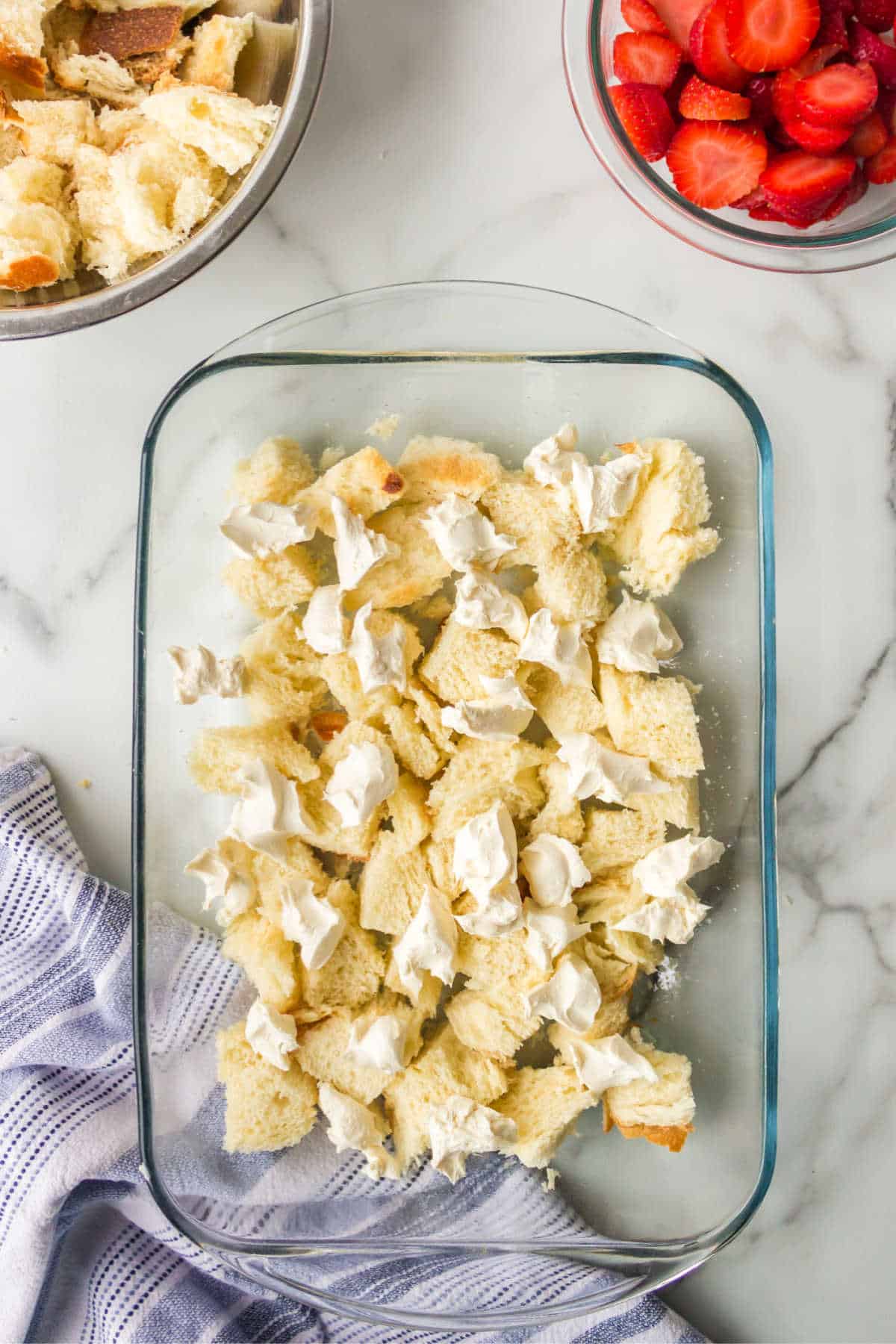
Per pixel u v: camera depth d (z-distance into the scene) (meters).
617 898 0.72
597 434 0.73
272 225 0.74
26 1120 0.75
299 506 0.71
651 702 0.71
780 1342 0.77
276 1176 0.73
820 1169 0.77
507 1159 0.73
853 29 0.71
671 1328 0.75
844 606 0.76
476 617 0.70
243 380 0.72
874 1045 0.77
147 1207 0.76
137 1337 0.76
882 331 0.75
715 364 0.72
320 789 0.72
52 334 0.69
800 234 0.74
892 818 0.76
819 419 0.75
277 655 0.72
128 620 0.76
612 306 0.75
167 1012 0.72
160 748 0.72
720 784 0.72
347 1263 0.74
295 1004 0.72
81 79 0.72
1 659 0.76
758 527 0.72
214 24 0.71
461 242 0.75
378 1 0.74
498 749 0.71
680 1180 0.73
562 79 0.74
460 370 0.72
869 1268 0.77
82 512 0.76
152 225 0.71
